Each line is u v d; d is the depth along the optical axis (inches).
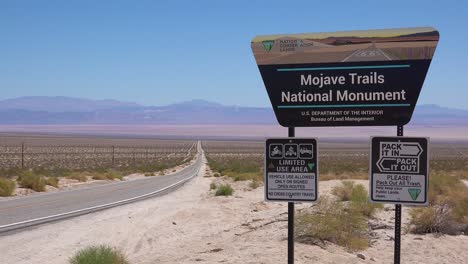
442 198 784.3
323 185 1217.4
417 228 576.1
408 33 276.7
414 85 277.6
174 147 7568.9
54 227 729.6
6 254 551.5
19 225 735.1
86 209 940.6
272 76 295.4
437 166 3034.0
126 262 453.4
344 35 285.4
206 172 2662.4
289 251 291.6
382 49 280.5
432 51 274.4
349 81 285.6
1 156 4003.4
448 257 462.9
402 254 473.1
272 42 294.0
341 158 4446.4
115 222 789.9
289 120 294.7
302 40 290.8
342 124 287.9
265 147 290.5
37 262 518.0
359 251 482.9
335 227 510.9
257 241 520.7
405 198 272.2
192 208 935.0
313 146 283.6
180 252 501.0
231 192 1248.2
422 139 269.9
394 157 273.7
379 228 592.4
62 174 2105.1
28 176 1392.7
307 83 291.0
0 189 1194.0
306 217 518.6
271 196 289.6
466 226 587.8
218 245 516.4
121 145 7706.7
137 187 1561.3
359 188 841.5
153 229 724.0
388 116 282.0
